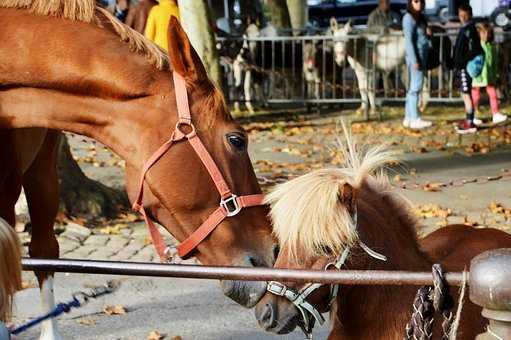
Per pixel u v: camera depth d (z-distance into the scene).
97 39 3.97
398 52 16.72
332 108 18.03
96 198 9.29
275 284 3.41
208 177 3.87
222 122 3.93
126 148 3.93
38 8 4.05
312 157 12.48
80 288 7.02
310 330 3.49
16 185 4.74
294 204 3.40
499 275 2.71
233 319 6.34
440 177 11.02
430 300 3.21
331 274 3.03
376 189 3.91
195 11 15.16
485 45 14.84
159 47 4.09
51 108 3.99
